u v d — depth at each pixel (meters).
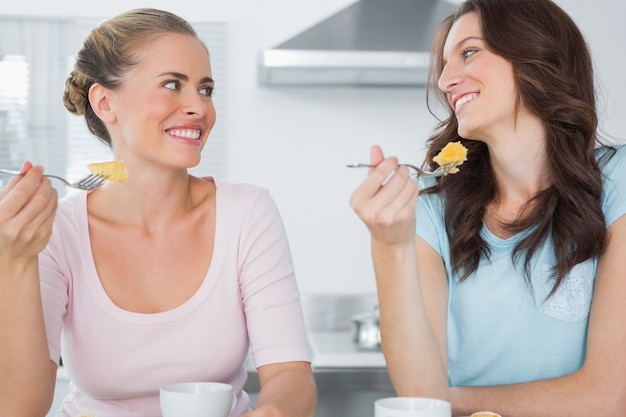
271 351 1.49
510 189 1.62
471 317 1.59
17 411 1.34
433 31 3.14
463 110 1.54
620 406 1.41
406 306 1.41
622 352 1.43
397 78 3.37
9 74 3.63
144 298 1.53
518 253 1.55
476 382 1.61
